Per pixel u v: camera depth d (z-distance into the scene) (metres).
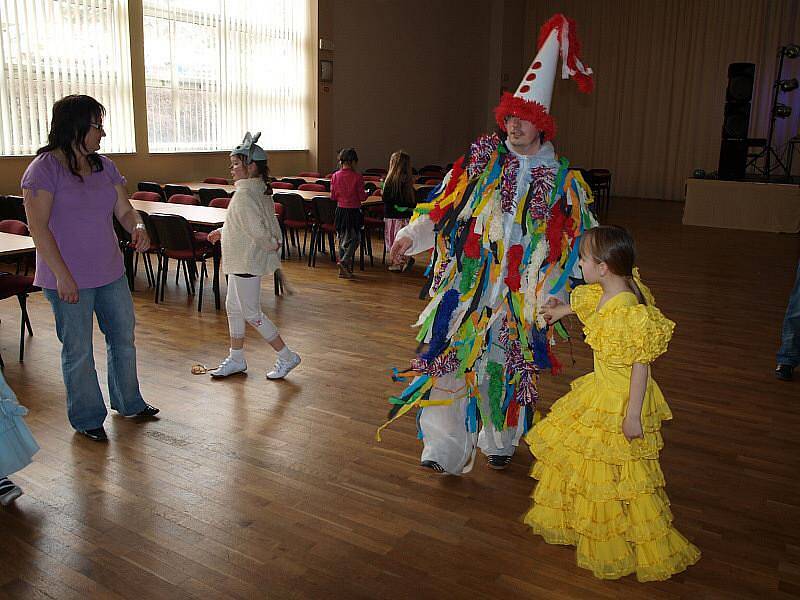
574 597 2.09
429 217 2.65
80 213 2.88
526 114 2.48
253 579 2.13
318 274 6.80
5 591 2.06
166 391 3.67
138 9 8.15
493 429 2.81
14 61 7.09
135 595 2.05
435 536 2.40
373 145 12.30
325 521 2.47
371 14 11.72
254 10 9.68
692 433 3.30
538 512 2.37
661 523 2.15
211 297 5.79
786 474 2.92
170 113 8.82
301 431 3.21
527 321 2.62
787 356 4.05
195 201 6.85
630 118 15.15
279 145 10.47
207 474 2.79
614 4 14.91
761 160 13.66
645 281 6.73
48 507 2.52
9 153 7.16
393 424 3.32
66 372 3.00
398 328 4.96
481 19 15.02
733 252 8.49
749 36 13.63
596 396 2.17
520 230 2.59
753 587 2.16
